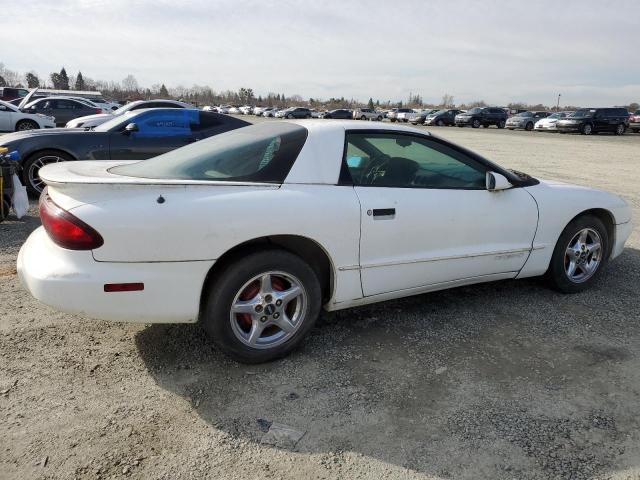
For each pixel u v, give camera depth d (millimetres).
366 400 2732
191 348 3236
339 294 3227
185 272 2734
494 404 2713
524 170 12398
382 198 3248
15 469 2166
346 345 3324
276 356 3078
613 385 2908
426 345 3340
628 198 8664
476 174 3742
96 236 2588
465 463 2287
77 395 2701
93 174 3104
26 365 2961
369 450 2361
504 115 40500
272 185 2975
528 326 3635
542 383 2916
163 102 14695
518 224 3820
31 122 19438
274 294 2990
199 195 2768
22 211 5969
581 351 3287
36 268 2695
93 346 3217
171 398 2711
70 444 2332
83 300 2625
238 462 2264
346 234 3111
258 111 60406
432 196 3451
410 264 3410
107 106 26422
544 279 4285
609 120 31281
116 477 2148
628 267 4961
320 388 2838
